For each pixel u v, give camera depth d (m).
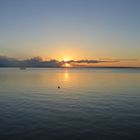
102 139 16.39
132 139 16.39
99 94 41.00
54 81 77.25
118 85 60.41
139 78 93.50
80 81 77.38
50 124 20.14
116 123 20.41
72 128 18.98
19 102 31.89
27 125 19.81
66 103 31.14
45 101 32.94
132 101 32.56
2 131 18.11
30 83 67.62
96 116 23.12
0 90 47.84
